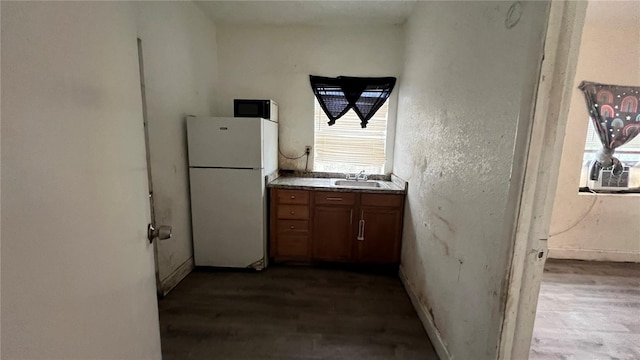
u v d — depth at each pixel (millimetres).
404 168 2600
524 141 904
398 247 2602
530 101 880
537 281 986
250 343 1649
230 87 3070
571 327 1837
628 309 2059
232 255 2547
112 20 748
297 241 2676
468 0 1360
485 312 1124
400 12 2555
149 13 1895
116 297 767
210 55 2867
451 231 1502
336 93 2998
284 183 2656
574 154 2748
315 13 2631
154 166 1990
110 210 739
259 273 2545
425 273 1897
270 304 2053
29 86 477
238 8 2568
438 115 1738
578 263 2814
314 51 2975
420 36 2195
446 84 1619
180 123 2320
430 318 1749
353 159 3135
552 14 819
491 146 1124
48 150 523
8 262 444
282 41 2977
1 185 428
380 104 2975
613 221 2826
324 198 2598
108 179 730
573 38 833
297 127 3111
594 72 2598
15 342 461
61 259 561
